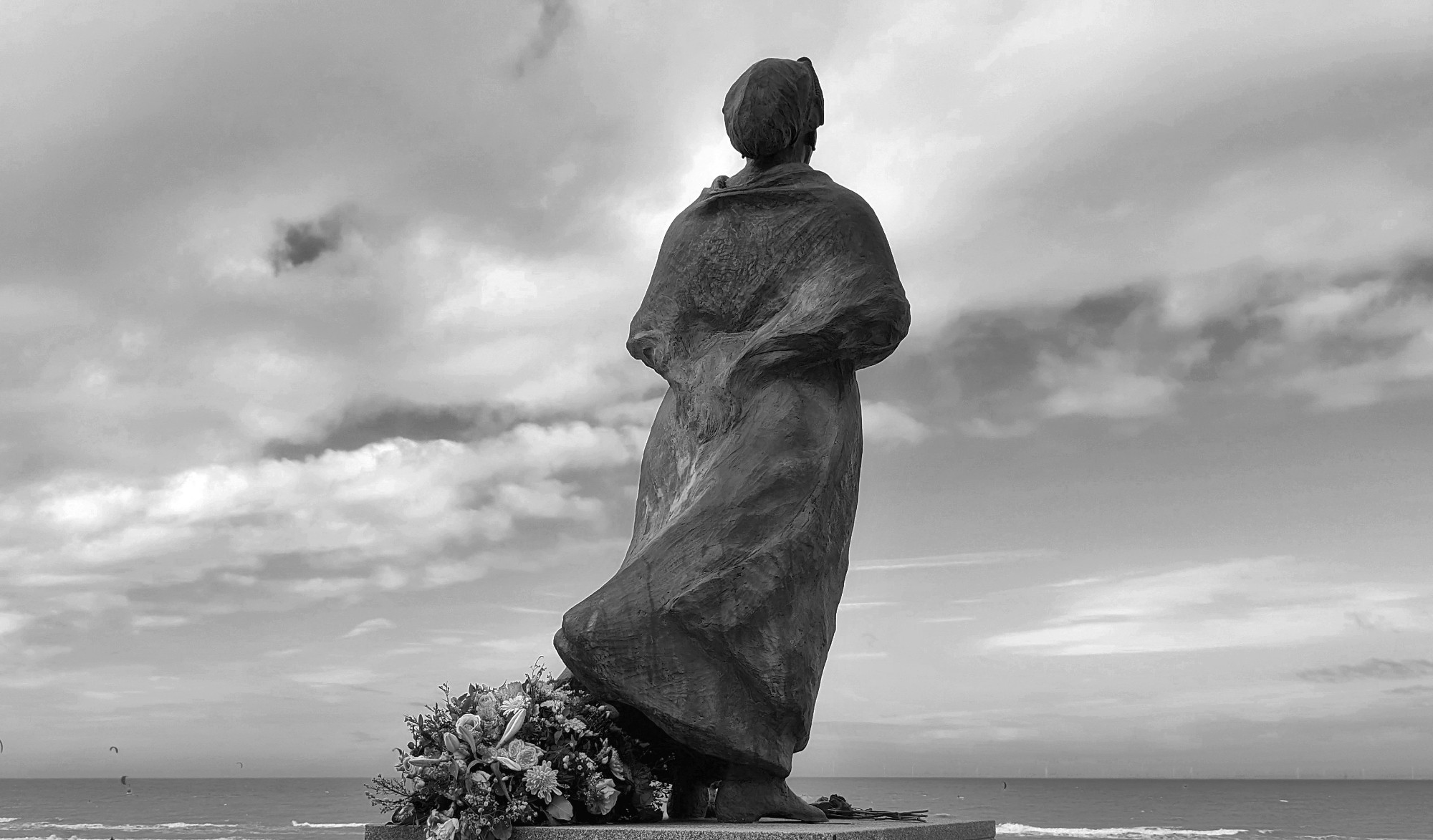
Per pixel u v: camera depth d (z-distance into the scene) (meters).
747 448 5.31
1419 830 71.00
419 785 4.88
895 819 5.64
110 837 61.50
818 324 5.40
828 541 5.37
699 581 5.05
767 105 5.89
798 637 5.13
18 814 90.38
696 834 4.48
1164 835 66.44
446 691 5.23
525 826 4.87
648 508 5.69
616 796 5.07
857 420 5.71
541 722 5.15
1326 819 84.38
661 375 5.89
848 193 5.80
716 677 5.06
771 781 5.21
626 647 5.05
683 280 5.89
